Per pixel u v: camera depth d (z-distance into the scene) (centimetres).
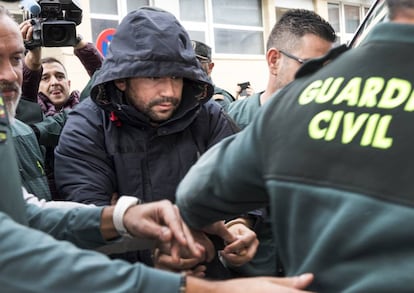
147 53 150
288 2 1030
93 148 158
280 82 210
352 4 1159
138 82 154
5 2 249
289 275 84
